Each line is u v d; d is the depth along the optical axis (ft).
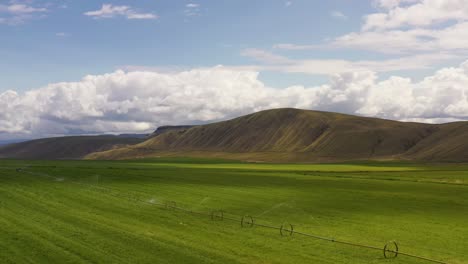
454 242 127.03
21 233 122.83
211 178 359.25
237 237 126.41
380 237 132.16
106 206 181.98
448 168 606.96
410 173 465.47
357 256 108.37
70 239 116.78
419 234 138.31
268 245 116.98
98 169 418.92
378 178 380.17
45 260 97.40
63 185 265.75
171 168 507.30
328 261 102.53
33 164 516.73
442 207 205.87
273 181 341.21
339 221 161.99
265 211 183.01
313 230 141.18
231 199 223.30
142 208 179.42
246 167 586.86
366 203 217.15
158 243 114.52
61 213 160.25
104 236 121.49
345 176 401.70
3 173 337.31
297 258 104.37
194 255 103.65
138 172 402.93
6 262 95.55
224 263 98.17
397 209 197.36
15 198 199.11
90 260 97.91
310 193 259.39
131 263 96.12
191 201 211.00
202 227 140.77
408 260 105.91
